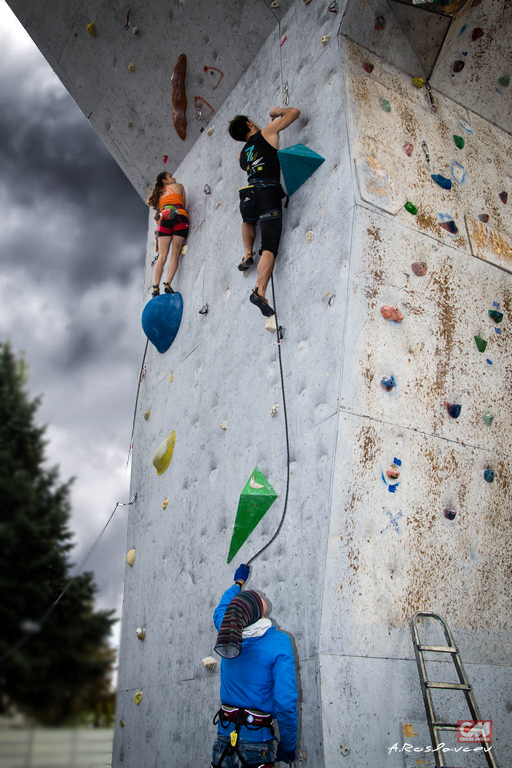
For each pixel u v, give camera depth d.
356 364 2.83
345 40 3.63
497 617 2.94
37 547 12.33
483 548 3.01
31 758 9.20
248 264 3.77
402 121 3.67
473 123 4.23
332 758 2.21
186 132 5.41
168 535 4.30
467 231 3.66
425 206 3.49
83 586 12.62
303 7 4.06
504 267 3.74
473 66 4.07
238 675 2.15
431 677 2.59
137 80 5.45
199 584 3.64
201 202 5.07
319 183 3.43
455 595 2.84
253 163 3.76
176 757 3.40
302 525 2.76
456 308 3.37
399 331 3.05
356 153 3.25
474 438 3.16
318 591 2.52
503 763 2.63
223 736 2.09
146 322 5.12
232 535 3.31
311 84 3.78
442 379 3.14
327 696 2.31
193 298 4.85
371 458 2.75
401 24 3.80
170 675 3.76
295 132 3.81
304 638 2.51
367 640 2.51
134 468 5.44
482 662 2.80
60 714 12.29
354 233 3.03
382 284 3.06
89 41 5.48
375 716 2.38
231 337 4.01
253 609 2.18
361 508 2.66
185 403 4.54
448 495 2.97
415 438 2.93
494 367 3.41
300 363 3.14
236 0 4.42
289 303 3.41
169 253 5.75
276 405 3.26
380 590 2.62
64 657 12.56
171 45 5.00
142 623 4.42
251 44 4.57
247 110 4.55
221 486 3.65
